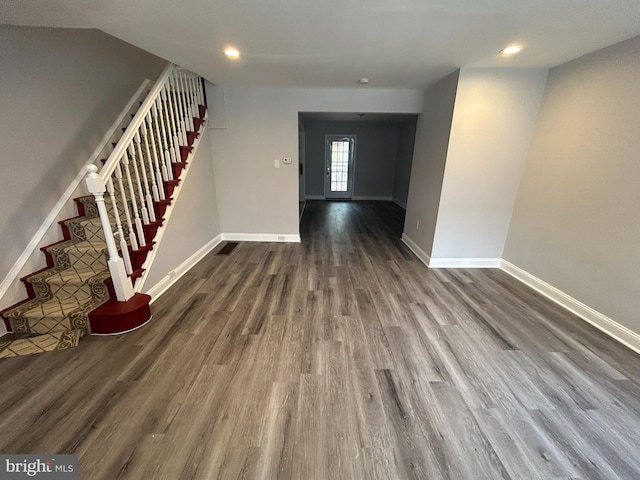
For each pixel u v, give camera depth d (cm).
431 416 158
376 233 535
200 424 151
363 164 862
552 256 290
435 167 358
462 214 350
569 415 159
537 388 178
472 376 187
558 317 258
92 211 279
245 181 443
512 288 315
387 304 277
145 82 384
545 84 300
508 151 324
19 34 222
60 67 260
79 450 137
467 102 307
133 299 238
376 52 250
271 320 247
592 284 247
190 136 355
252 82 364
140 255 258
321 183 884
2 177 213
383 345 216
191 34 212
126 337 221
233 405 162
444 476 128
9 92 216
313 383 179
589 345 219
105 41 314
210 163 420
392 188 878
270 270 356
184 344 214
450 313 262
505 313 264
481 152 325
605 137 234
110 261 221
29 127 233
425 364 197
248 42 228
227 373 186
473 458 136
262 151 427
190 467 130
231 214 462
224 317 251
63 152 265
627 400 169
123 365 191
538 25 194
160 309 262
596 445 143
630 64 214
